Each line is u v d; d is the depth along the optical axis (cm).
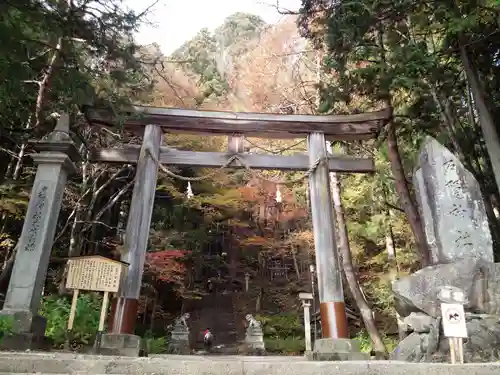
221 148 1991
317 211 911
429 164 770
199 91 2538
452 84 977
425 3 807
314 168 949
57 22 738
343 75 908
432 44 1019
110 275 741
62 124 819
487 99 973
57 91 897
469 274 627
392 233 1387
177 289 2005
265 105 1741
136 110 945
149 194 891
